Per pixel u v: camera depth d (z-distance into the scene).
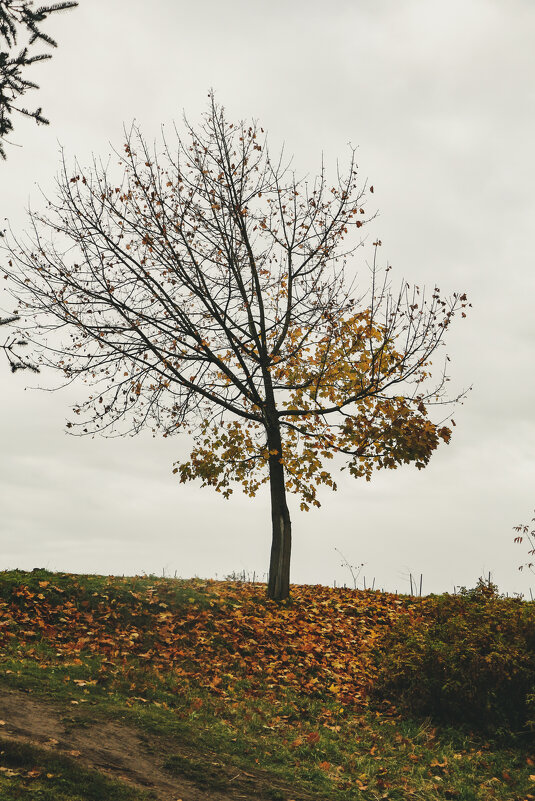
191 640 12.83
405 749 9.37
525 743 9.59
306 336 16.91
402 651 11.18
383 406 16.02
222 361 17.61
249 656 12.70
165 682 10.47
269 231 17.28
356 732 9.89
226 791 7.14
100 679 9.93
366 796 7.78
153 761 7.48
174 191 17.28
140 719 8.55
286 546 16.44
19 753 6.69
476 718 10.12
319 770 8.26
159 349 16.88
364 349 16.45
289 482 16.80
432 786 8.27
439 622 11.74
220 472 17.09
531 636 10.55
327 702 11.09
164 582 15.79
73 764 6.76
